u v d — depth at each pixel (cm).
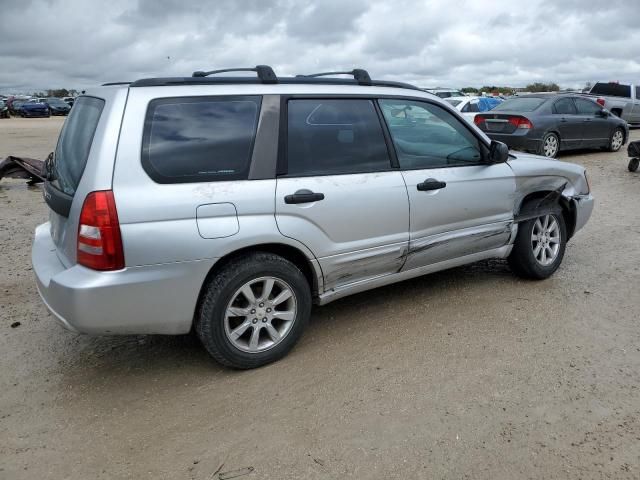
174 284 309
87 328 298
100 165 295
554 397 315
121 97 309
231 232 319
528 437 281
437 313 431
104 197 291
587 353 365
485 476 254
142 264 299
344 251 368
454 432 285
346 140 373
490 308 440
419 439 280
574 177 509
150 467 263
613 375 338
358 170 373
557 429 287
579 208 518
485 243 453
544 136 1211
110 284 294
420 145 411
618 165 1206
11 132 2434
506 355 364
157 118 312
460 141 434
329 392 323
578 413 300
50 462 267
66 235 315
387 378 337
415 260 411
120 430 292
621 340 383
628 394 317
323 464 263
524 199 482
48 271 325
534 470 258
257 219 328
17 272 535
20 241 642
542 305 445
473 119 1373
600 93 2080
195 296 318
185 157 314
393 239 391
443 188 411
